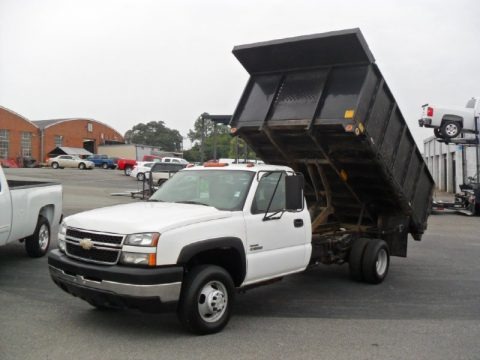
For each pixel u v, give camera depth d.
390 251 9.20
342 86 7.40
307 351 5.03
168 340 5.25
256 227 6.02
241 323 5.93
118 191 28.58
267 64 8.18
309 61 7.72
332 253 8.04
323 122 7.31
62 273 5.51
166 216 5.43
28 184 9.73
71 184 34.34
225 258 5.97
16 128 67.62
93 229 5.37
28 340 5.18
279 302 7.00
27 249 9.49
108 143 84.88
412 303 7.04
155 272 4.97
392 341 5.38
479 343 5.36
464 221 18.91
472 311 6.65
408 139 8.55
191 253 5.22
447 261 10.42
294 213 6.64
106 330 5.53
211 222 5.52
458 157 31.34
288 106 7.86
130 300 4.98
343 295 7.47
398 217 9.23
